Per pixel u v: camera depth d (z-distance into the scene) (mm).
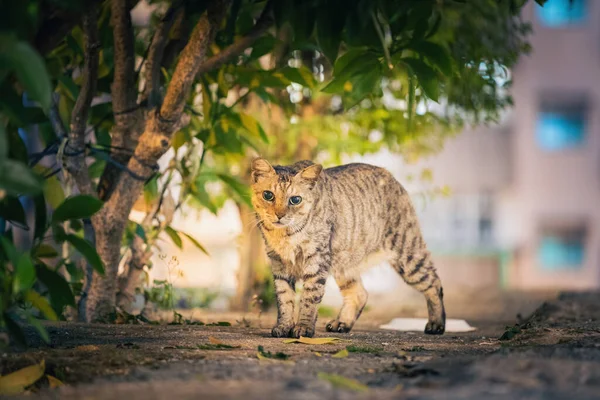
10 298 4793
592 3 23391
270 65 8125
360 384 3982
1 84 4383
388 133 10750
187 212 10539
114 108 7207
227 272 20531
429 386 3900
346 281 7570
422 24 5816
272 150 11062
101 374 4395
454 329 8227
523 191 23266
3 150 3639
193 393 3766
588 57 23328
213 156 9945
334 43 5648
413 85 6055
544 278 23281
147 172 7164
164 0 8406
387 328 8367
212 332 6547
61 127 7082
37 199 5215
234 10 6270
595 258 23266
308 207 6406
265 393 3752
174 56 7512
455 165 23125
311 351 5332
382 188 7434
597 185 23312
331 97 11055
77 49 6902
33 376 4281
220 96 7664
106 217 7219
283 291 6539
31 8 4625
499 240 23203
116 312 7410
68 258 7734
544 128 23438
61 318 7340
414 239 7594
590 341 5391
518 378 3867
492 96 10328
